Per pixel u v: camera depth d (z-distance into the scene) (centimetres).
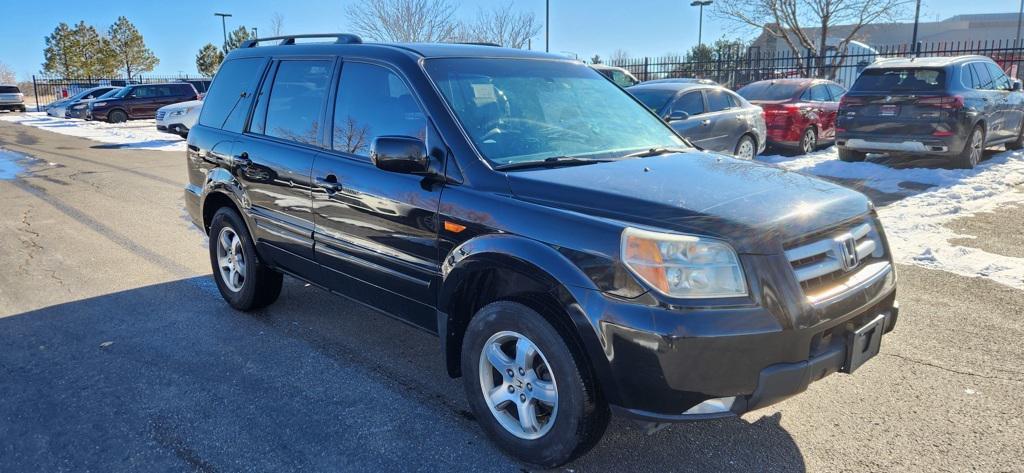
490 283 335
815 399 370
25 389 390
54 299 551
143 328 485
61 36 5934
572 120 396
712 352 260
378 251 373
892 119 1056
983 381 385
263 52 490
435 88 360
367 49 405
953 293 525
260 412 362
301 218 428
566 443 292
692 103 1083
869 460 313
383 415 360
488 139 348
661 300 262
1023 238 669
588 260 276
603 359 271
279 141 451
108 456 321
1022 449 318
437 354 440
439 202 334
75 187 1124
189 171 551
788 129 1282
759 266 268
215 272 531
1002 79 1194
